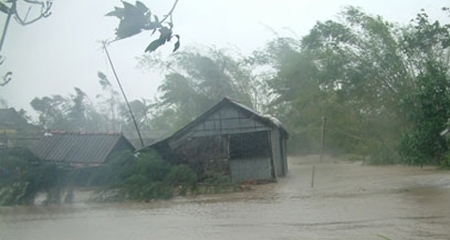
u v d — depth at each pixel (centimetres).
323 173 2841
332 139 3831
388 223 1289
